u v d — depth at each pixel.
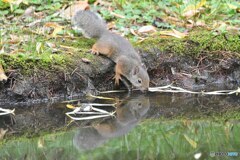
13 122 9.99
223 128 9.95
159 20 13.25
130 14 13.23
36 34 12.18
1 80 10.59
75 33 12.48
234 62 12.47
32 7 13.08
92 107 10.68
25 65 10.95
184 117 10.47
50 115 10.34
